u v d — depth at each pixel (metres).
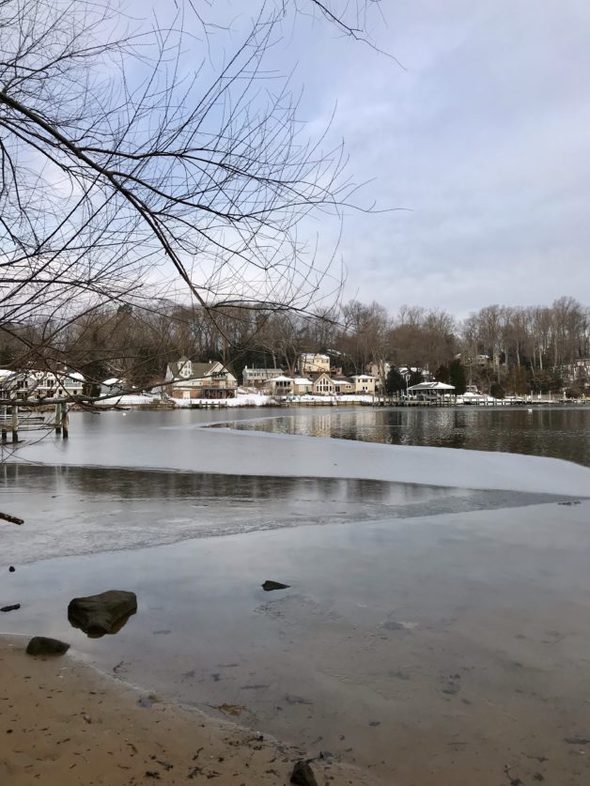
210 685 4.32
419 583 6.77
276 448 25.80
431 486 14.56
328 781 3.21
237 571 7.25
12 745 3.39
